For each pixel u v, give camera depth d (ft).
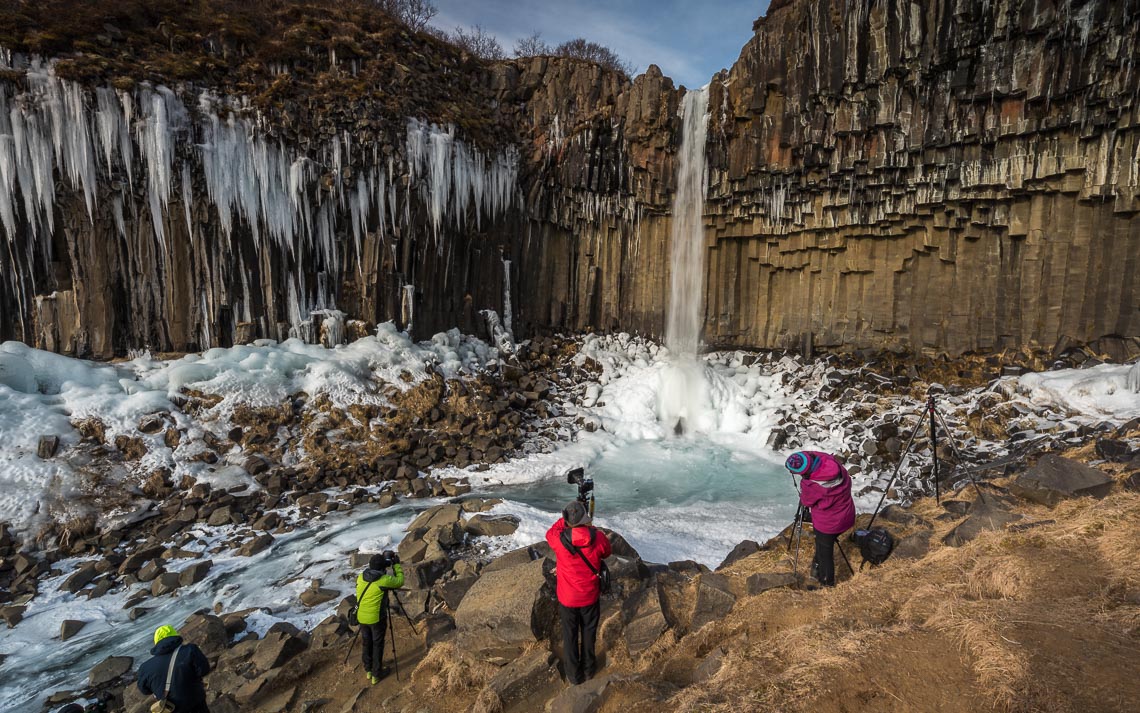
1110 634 13.08
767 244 66.74
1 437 37.45
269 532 36.76
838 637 15.57
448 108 66.69
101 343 48.57
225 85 53.26
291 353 52.49
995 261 54.19
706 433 58.29
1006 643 13.16
